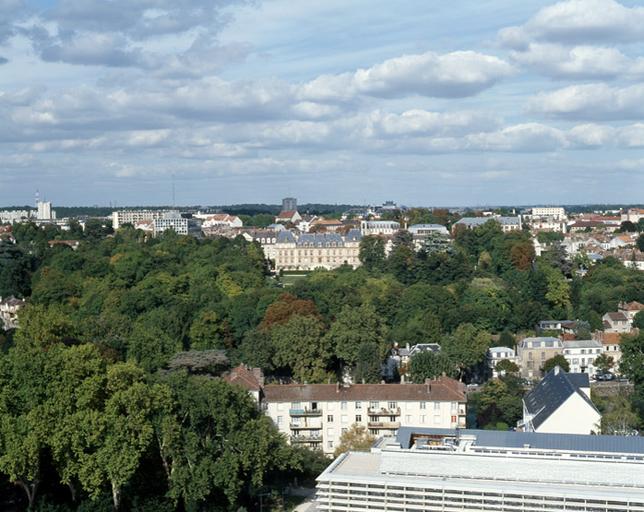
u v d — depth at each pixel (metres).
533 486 117.56
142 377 164.12
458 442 134.75
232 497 154.62
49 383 157.88
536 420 189.12
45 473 165.25
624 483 117.31
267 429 163.38
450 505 118.44
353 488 121.75
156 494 160.50
